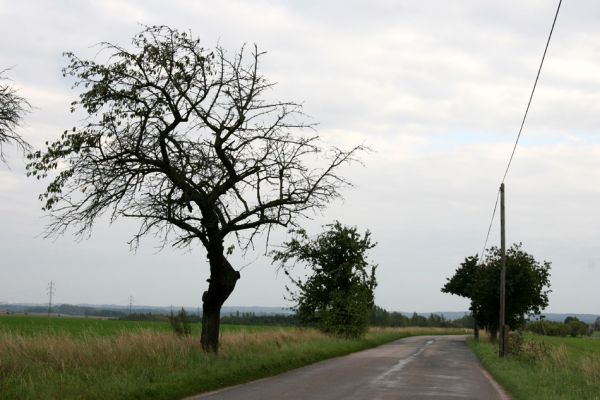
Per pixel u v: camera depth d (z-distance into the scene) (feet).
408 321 421.18
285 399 43.37
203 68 62.44
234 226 67.46
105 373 46.57
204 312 69.05
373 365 79.15
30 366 46.83
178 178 62.18
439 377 65.72
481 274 166.20
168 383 45.27
